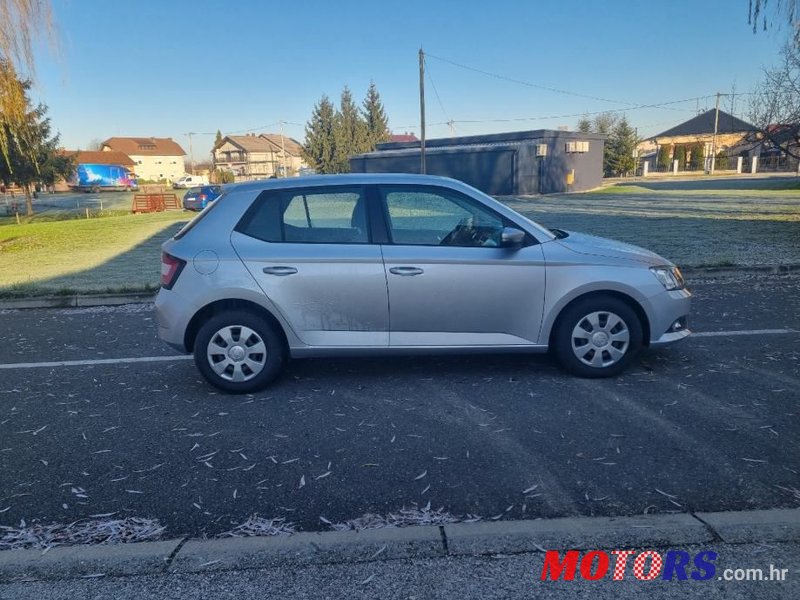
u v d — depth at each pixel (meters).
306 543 2.90
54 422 4.56
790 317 6.96
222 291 4.88
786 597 2.49
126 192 70.06
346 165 66.44
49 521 3.22
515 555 2.79
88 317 8.15
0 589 2.66
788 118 13.80
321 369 5.61
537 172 38.88
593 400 4.66
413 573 2.68
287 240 4.96
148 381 5.45
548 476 3.54
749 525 2.95
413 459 3.81
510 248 4.93
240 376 5.01
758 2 12.11
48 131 34.47
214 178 81.56
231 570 2.73
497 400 4.73
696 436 4.00
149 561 2.81
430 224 5.00
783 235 13.33
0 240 17.50
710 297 8.10
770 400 4.57
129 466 3.83
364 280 4.88
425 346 4.98
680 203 24.42
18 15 13.60
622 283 4.96
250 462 3.84
